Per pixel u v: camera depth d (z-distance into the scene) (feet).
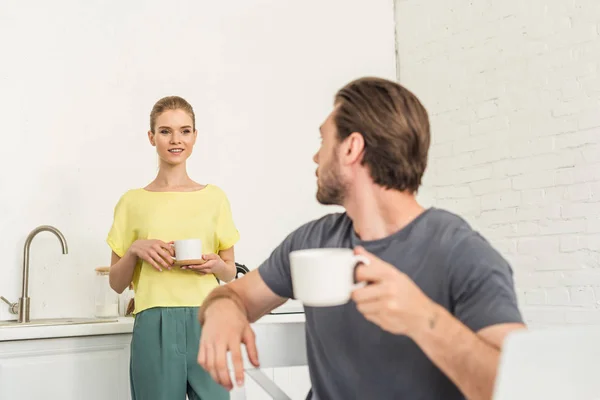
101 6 9.07
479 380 2.42
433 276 3.12
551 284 9.46
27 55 8.52
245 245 9.93
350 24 11.48
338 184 3.41
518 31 10.13
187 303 6.70
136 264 7.02
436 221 3.28
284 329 4.14
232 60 10.12
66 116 8.69
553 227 9.48
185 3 9.75
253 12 10.40
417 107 3.35
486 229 10.41
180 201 7.16
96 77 8.95
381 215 3.39
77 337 7.16
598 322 8.84
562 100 9.49
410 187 3.34
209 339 3.39
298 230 4.00
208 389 6.63
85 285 8.62
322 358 3.57
